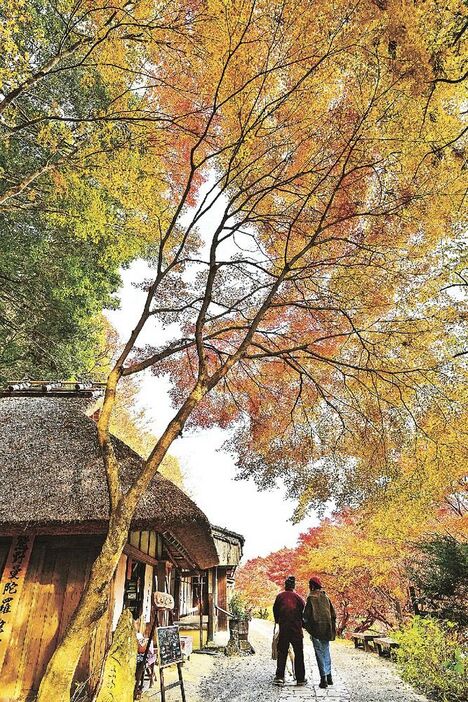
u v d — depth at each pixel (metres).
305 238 6.56
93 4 6.14
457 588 8.28
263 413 7.98
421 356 6.78
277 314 7.37
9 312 12.46
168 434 4.67
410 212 5.88
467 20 4.45
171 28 5.65
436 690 6.72
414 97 5.20
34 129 8.55
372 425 7.22
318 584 7.69
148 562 9.11
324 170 6.11
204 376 5.10
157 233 7.47
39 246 10.38
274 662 10.38
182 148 6.71
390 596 15.60
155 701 6.73
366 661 9.90
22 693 5.58
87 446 7.00
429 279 6.40
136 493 4.41
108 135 6.79
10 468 6.57
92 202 7.92
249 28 5.36
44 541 6.45
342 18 4.95
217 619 14.42
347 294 6.66
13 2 5.71
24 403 8.46
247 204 6.73
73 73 9.20
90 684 5.54
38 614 6.01
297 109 5.76
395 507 7.35
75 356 12.84
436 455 6.87
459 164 5.56
